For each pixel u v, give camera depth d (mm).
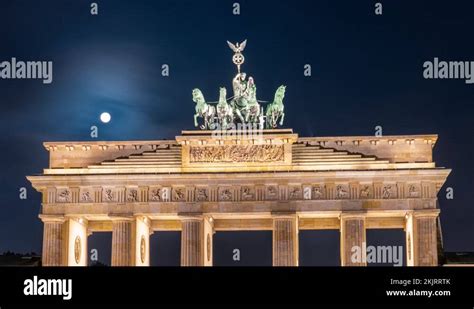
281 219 152250
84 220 160625
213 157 154750
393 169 150875
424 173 150875
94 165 156125
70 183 154250
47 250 153375
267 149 154250
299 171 151625
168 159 155375
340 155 153625
